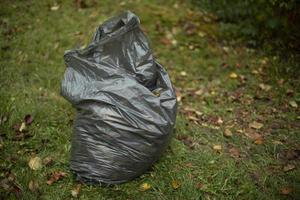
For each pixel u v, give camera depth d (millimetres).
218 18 3324
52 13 3105
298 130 2174
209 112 2303
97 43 1690
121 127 1632
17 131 2018
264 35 2994
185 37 3057
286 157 1983
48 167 1829
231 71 2721
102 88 1647
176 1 3533
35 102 2225
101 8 3252
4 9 3062
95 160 1689
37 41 2773
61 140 1981
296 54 2855
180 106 2330
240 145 2049
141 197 1702
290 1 2705
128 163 1689
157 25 3150
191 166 1888
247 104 2395
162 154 1905
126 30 1669
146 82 1711
